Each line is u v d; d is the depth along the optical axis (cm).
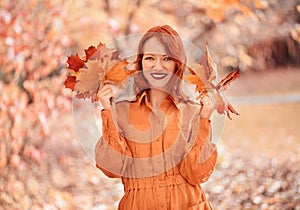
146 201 319
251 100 1884
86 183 779
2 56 637
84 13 798
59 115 764
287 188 698
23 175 696
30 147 698
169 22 909
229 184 740
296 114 1519
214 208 639
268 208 623
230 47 938
